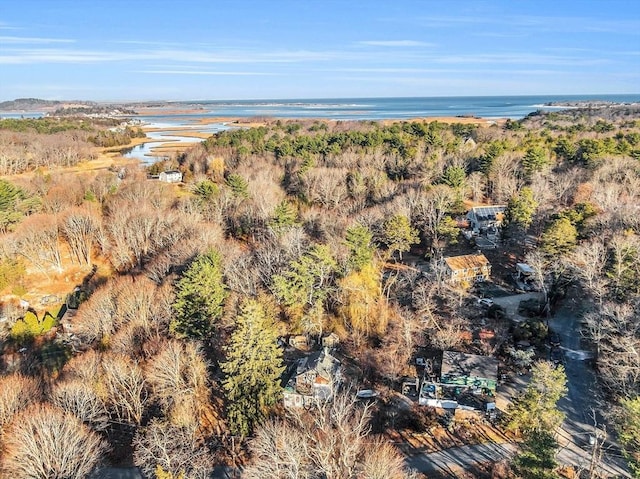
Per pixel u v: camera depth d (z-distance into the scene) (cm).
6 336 6638
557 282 6266
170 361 4775
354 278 6078
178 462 3775
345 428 3772
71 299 7469
